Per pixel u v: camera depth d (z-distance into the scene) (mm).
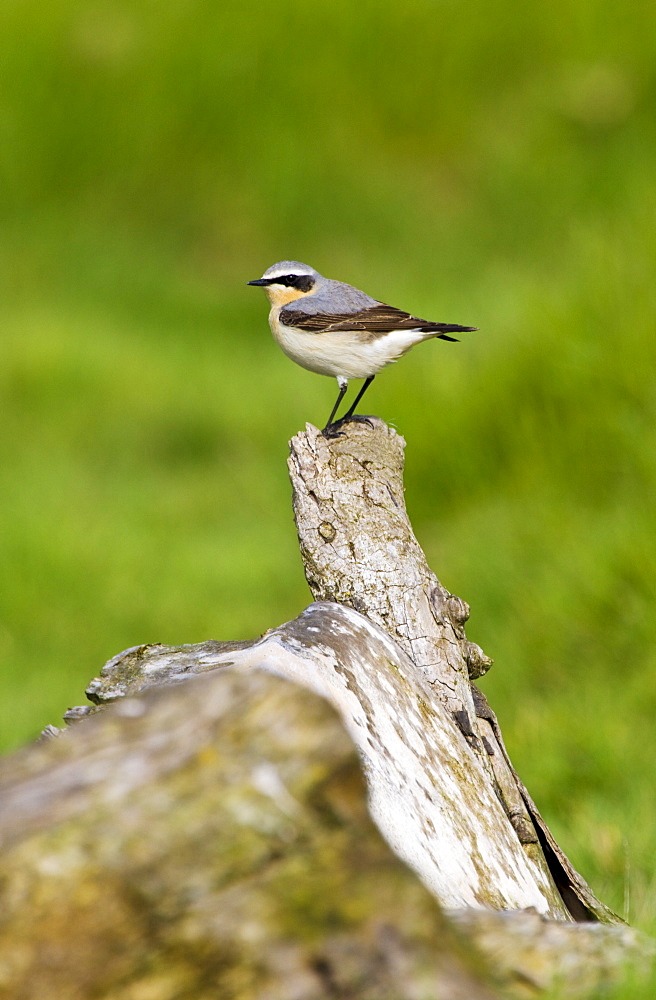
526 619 10836
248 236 31016
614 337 13328
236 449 20344
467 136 32469
